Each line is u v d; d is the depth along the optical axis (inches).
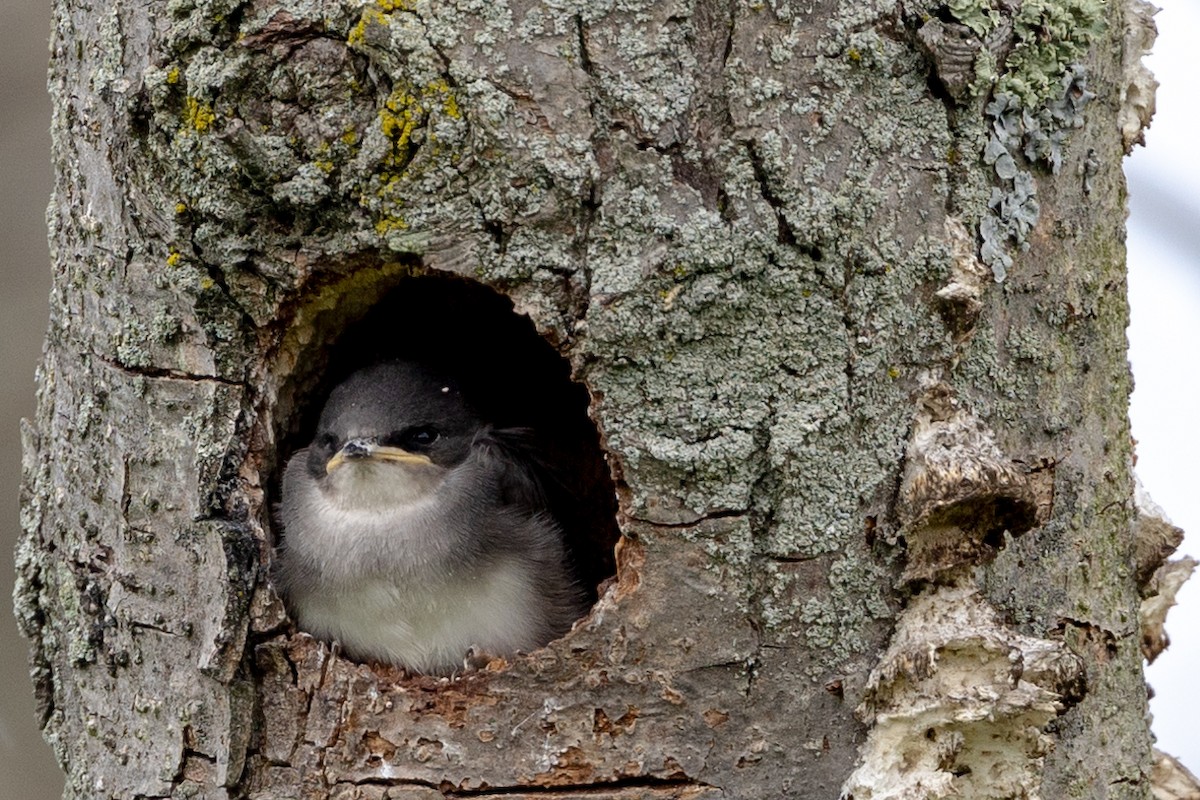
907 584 287.9
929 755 280.4
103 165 312.7
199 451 306.2
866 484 287.7
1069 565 312.8
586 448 426.0
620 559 296.7
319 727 300.5
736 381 285.6
